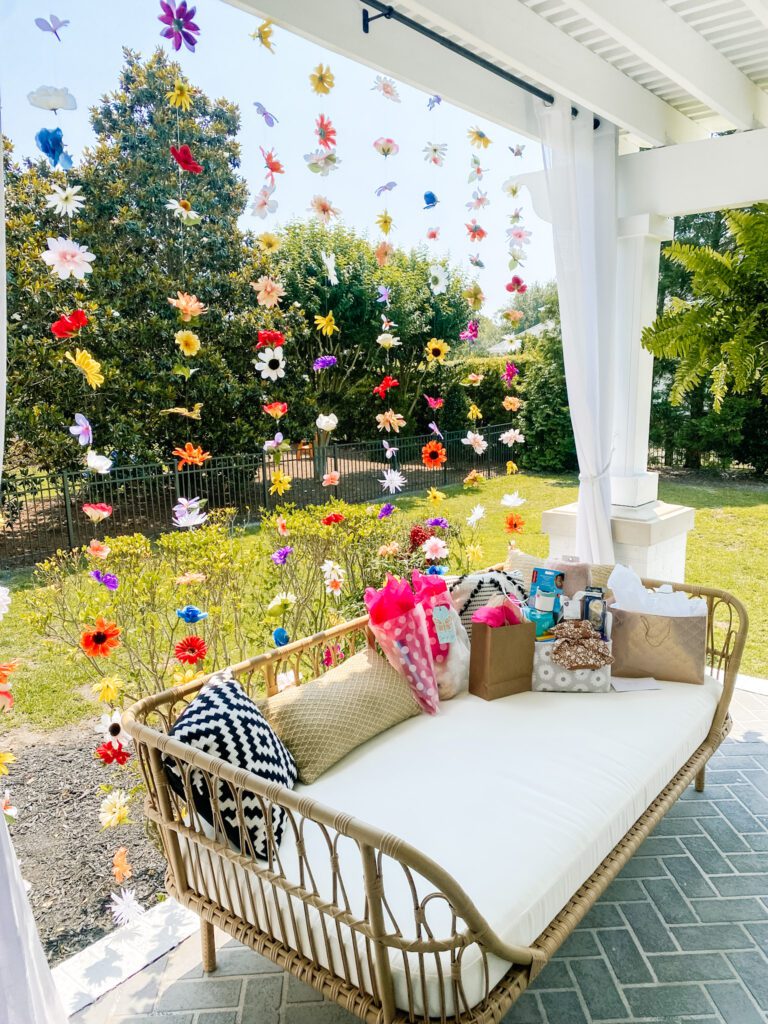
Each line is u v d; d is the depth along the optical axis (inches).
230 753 70.5
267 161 94.0
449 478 306.3
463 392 301.0
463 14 95.4
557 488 343.6
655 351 124.0
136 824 108.3
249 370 214.4
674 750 89.7
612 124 143.8
